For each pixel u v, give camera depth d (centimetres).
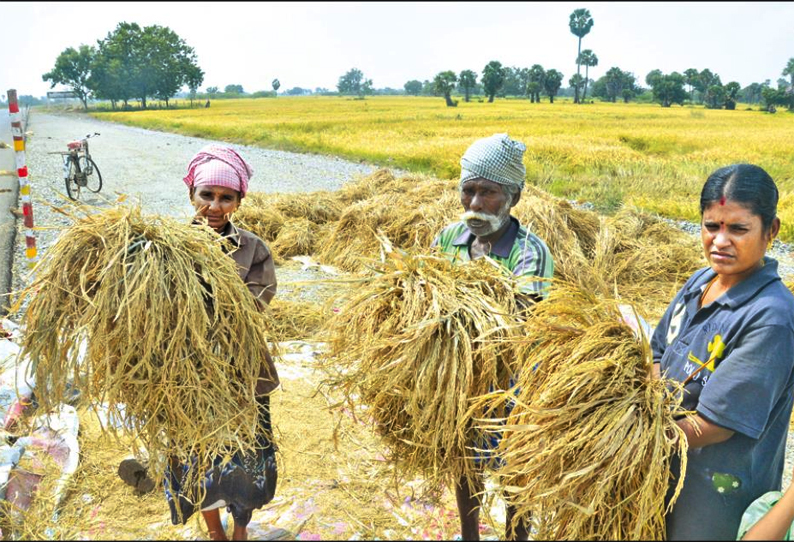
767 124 3862
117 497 282
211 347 212
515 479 208
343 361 238
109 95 8419
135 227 210
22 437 320
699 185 1455
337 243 779
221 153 240
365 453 322
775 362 179
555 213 681
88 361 206
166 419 212
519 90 14938
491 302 212
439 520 265
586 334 199
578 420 189
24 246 809
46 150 2198
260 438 237
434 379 207
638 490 179
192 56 8938
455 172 1780
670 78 8181
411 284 220
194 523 259
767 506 196
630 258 713
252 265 244
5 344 416
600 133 2998
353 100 11706
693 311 207
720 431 184
